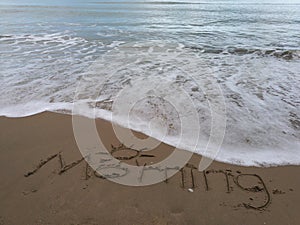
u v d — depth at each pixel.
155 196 2.03
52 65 5.44
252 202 1.96
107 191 2.06
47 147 2.63
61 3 24.55
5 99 3.75
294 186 2.12
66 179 2.18
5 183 2.12
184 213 1.88
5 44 7.46
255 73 5.00
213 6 21.09
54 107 3.54
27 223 1.77
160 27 11.08
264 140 2.81
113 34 9.48
